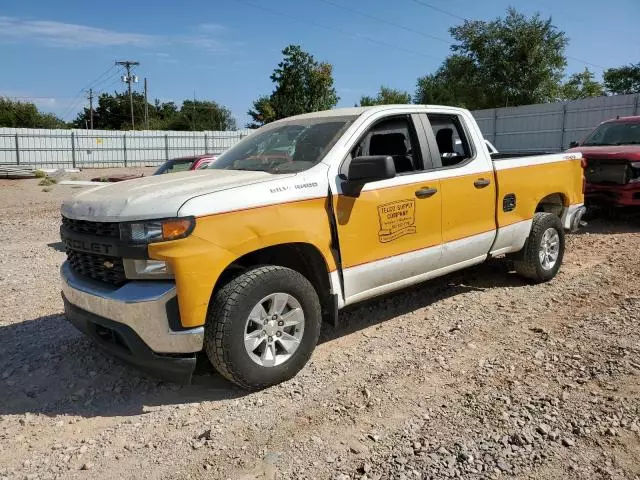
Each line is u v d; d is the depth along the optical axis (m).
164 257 3.49
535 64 43.53
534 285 6.36
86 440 3.43
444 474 2.93
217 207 3.63
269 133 5.14
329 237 4.22
